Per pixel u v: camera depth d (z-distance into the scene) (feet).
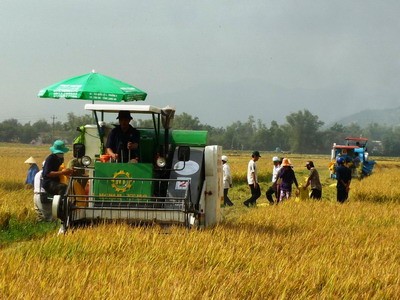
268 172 150.51
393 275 30.32
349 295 26.91
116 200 43.62
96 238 35.32
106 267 28.55
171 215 42.34
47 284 25.39
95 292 23.86
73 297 23.45
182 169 45.44
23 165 151.74
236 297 25.34
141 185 43.50
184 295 24.06
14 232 49.37
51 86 46.29
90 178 43.60
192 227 42.47
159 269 28.86
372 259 35.73
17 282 25.04
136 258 31.86
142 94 48.93
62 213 42.37
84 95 44.73
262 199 97.30
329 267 31.19
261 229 46.75
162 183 45.27
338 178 77.36
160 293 24.26
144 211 42.60
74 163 52.80
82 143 48.75
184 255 32.96
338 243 40.55
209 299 24.14
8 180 101.45
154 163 45.29
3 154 298.15
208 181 47.09
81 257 32.58
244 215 57.77
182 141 47.26
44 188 53.67
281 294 26.04
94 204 43.96
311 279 28.45
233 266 31.81
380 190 95.35
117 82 47.29
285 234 44.50
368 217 58.08
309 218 55.16
